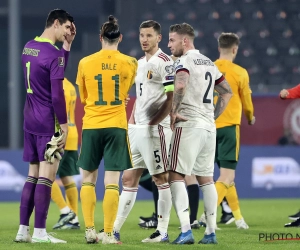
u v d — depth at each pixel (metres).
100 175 54.94
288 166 58.88
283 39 85.62
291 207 49.25
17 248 23.61
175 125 24.89
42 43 25.41
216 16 87.56
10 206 50.62
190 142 24.72
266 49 84.50
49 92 25.39
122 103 25.47
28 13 97.88
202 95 25.09
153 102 26.80
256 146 58.47
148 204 52.41
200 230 32.19
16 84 68.38
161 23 87.94
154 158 26.78
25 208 25.92
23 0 97.69
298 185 59.03
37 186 25.50
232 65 33.88
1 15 96.50
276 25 87.00
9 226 35.00
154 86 26.83
